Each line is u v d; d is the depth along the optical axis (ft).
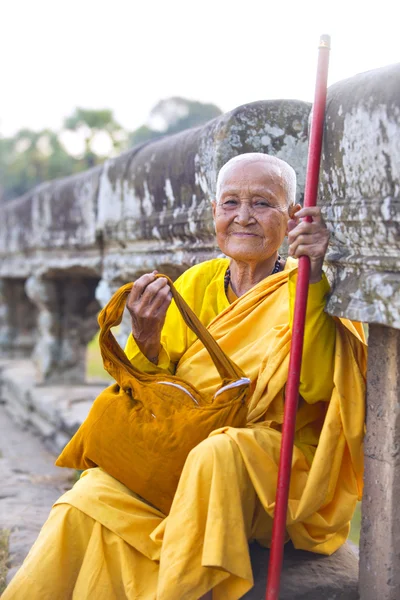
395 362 7.53
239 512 7.43
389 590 7.68
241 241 8.94
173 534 7.43
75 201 19.52
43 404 23.58
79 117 74.64
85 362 26.66
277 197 8.91
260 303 8.91
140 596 7.79
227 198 9.00
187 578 7.27
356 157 7.38
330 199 8.00
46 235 22.68
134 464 8.20
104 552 8.03
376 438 7.82
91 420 8.51
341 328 8.25
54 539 8.05
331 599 8.31
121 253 16.26
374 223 7.15
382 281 7.13
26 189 108.17
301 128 10.93
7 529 13.01
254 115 10.75
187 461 7.71
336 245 7.99
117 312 8.45
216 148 10.78
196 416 8.05
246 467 7.70
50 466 20.12
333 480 8.22
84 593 7.88
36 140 105.91
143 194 14.05
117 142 74.18
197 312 9.51
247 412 8.21
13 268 29.66
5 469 19.16
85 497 8.18
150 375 8.50
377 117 7.02
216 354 8.21
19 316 34.06
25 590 7.87
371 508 7.91
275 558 7.43
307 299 7.72
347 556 9.38
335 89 7.98
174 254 13.29
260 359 8.64
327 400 8.47
